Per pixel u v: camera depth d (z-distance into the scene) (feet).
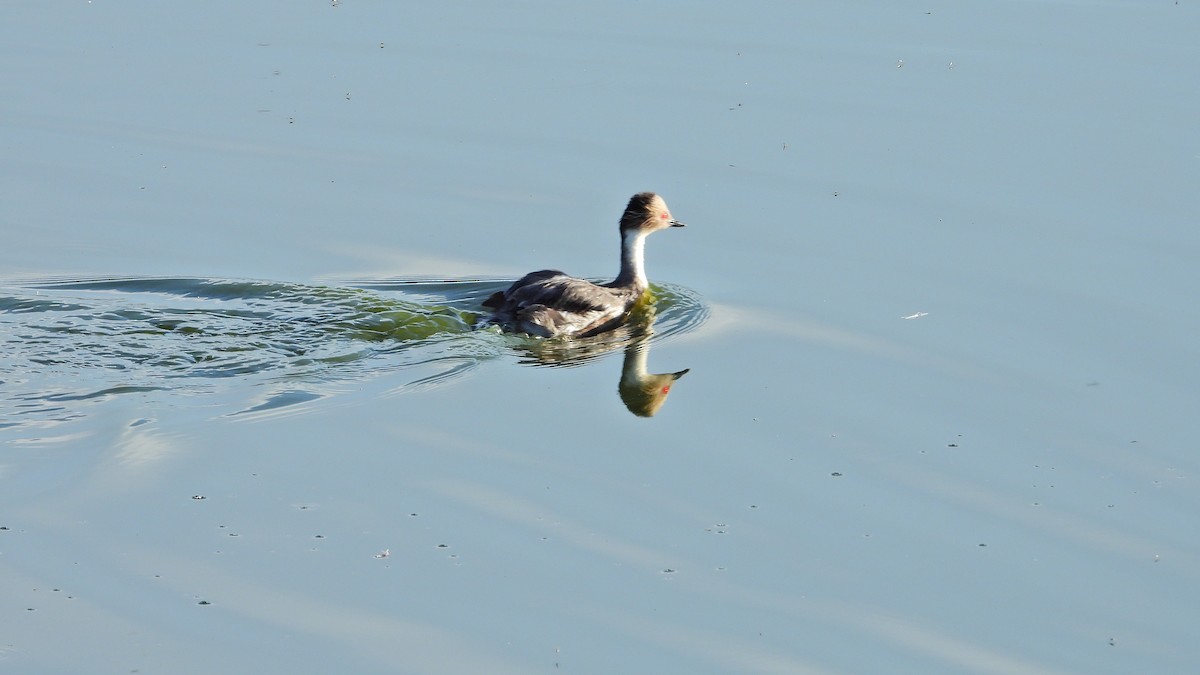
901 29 88.17
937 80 79.25
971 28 88.28
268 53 83.71
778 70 81.10
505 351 53.01
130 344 51.03
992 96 77.15
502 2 94.02
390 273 60.03
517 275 60.39
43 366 48.83
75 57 83.05
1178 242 61.16
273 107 75.97
